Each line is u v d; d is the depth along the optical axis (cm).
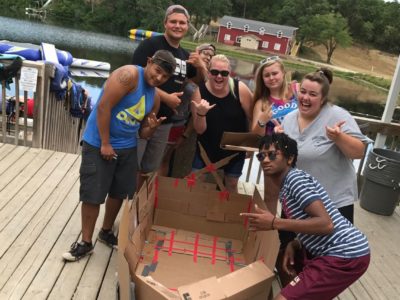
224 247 253
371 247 321
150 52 275
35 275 236
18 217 292
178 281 217
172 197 259
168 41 278
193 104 263
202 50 302
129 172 249
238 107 269
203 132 270
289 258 204
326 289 173
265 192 248
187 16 275
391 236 344
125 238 173
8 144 418
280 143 174
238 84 268
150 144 293
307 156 207
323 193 175
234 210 257
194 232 265
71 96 488
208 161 251
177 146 316
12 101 485
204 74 280
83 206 246
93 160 233
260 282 168
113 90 217
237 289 161
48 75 410
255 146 252
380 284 275
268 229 171
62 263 249
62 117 477
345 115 206
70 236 278
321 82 201
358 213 379
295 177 172
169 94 264
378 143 424
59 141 483
